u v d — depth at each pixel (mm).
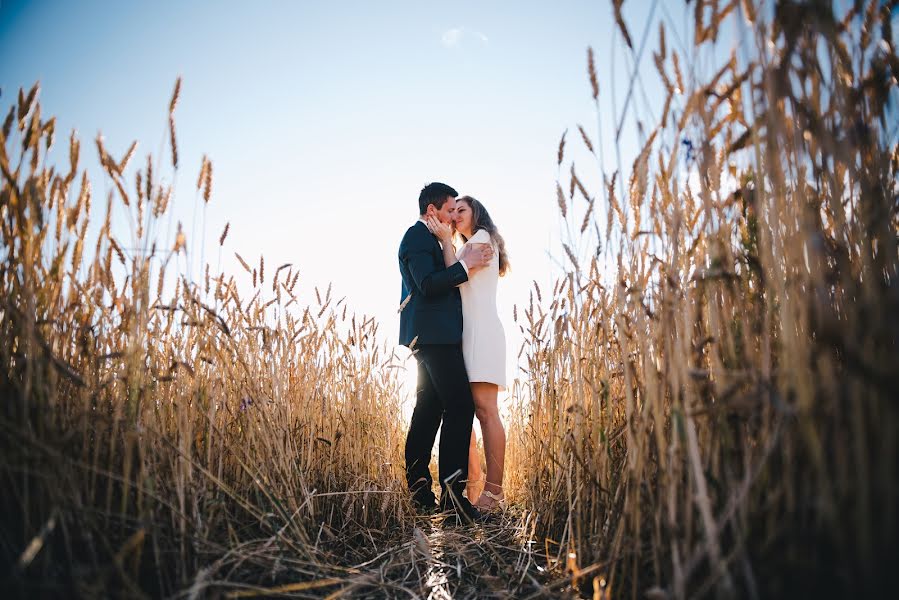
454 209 2969
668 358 1173
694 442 985
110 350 1573
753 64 1000
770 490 1014
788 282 1032
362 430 2672
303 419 2369
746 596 971
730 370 1129
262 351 2189
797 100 934
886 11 973
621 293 1372
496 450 2713
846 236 1061
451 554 1939
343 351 2750
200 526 1461
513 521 2605
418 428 2803
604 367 1672
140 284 1422
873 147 986
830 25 886
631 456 1324
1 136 1199
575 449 1640
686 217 1326
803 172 973
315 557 1712
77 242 1460
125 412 1455
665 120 1233
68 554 1106
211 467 1753
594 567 1357
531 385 2520
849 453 869
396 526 2391
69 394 1438
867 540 759
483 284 2838
